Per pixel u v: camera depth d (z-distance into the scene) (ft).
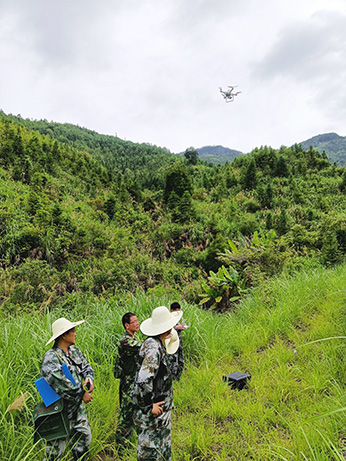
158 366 8.82
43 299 44.52
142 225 130.31
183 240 120.47
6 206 102.01
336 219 67.92
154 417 8.78
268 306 24.95
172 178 189.88
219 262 85.71
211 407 13.12
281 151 316.81
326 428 10.04
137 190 197.26
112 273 63.36
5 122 283.38
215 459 10.26
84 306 25.21
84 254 86.07
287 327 20.26
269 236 43.75
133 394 8.77
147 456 8.75
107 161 612.29
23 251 79.41
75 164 216.74
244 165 297.12
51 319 17.52
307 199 204.64
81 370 10.30
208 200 201.57
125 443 11.27
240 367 17.20
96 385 14.26
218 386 14.83
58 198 138.00
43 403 9.24
